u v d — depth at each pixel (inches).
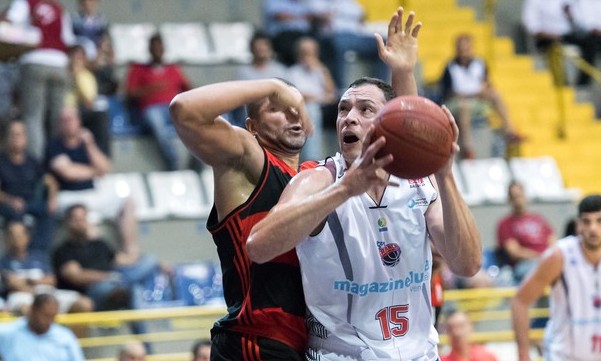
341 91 909.8
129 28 977.5
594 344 502.9
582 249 500.7
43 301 557.6
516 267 767.7
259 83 296.2
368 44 935.0
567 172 952.9
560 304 505.0
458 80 925.8
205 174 842.8
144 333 689.6
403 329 287.7
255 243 258.5
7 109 817.5
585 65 1033.5
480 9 1097.4
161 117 849.5
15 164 733.3
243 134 296.7
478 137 928.3
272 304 291.3
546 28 1027.3
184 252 789.9
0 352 555.2
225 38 998.4
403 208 282.5
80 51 832.3
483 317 706.8
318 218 253.1
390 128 248.4
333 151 869.2
